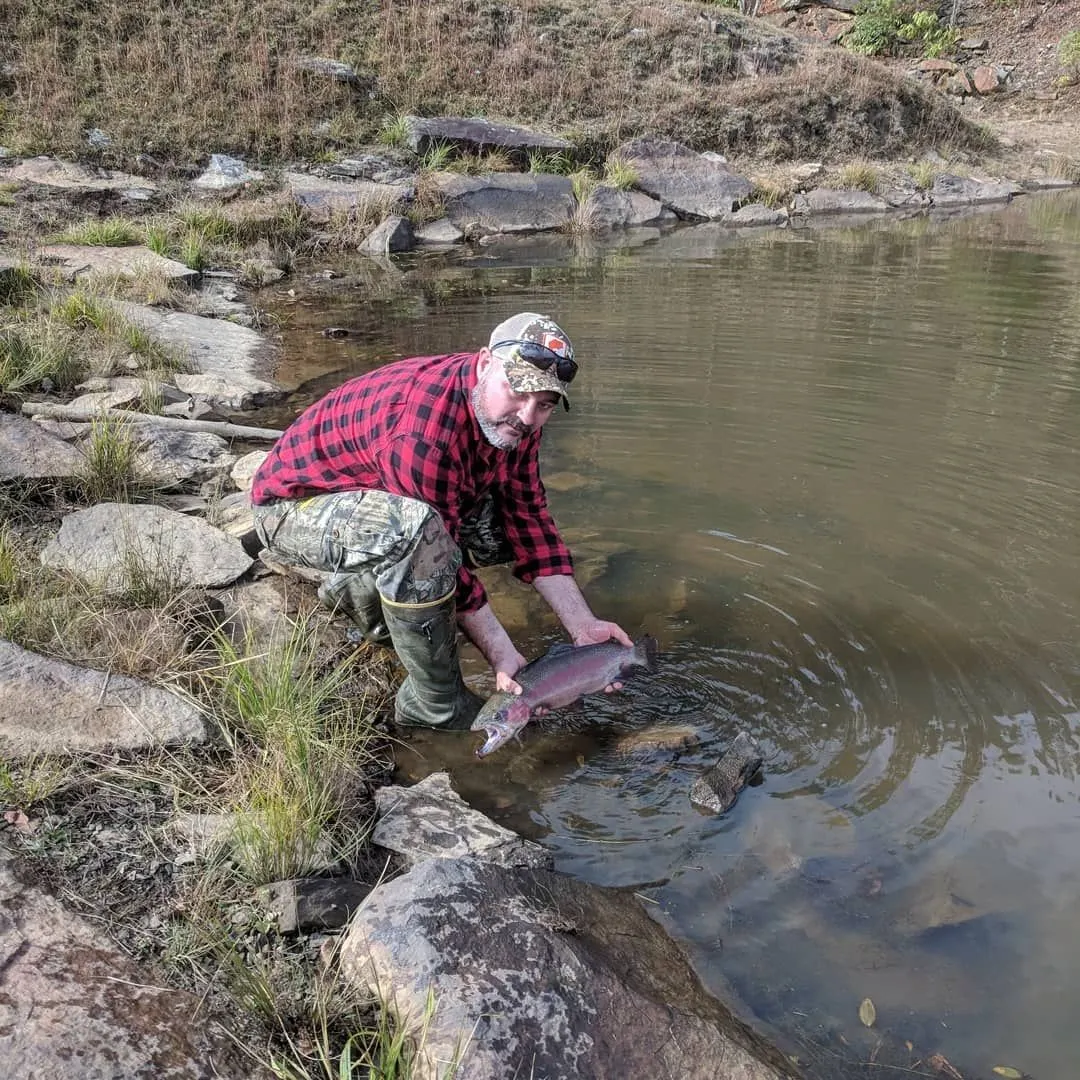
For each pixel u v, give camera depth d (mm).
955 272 10273
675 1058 2133
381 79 15125
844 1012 2328
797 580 4207
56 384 5949
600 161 15219
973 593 4086
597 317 8414
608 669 3361
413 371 3145
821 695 3471
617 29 17656
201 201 11969
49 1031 1944
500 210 13461
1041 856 2756
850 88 17688
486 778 3176
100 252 9672
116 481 4527
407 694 3359
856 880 2697
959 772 3078
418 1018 2117
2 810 2625
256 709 3139
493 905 2398
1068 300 8945
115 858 2551
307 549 3336
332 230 12133
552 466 5363
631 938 2480
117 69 13789
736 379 6742
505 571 4348
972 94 22938
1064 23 24422
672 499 4977
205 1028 2092
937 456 5465
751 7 25141
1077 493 4984
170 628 3463
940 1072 2178
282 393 6590
